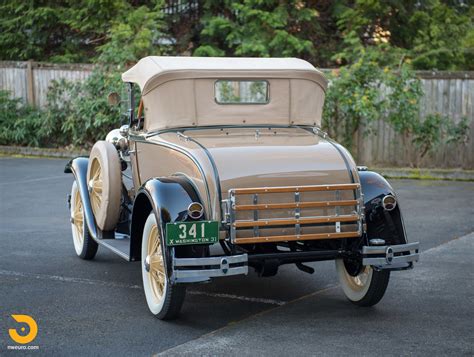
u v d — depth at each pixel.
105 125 15.66
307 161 5.21
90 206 6.75
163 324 5.18
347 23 16.77
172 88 5.85
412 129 13.05
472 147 13.04
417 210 9.66
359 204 5.21
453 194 10.95
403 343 4.74
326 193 5.15
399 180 12.44
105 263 7.07
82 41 18.94
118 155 6.44
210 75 5.88
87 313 5.43
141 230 5.63
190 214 4.91
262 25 16.42
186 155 5.26
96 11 17.48
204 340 4.82
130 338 4.86
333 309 5.56
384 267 5.21
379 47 15.56
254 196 4.99
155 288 5.41
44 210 9.71
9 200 10.46
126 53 15.45
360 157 13.67
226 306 5.66
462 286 6.16
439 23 16.52
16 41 18.39
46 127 16.11
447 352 4.57
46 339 4.83
